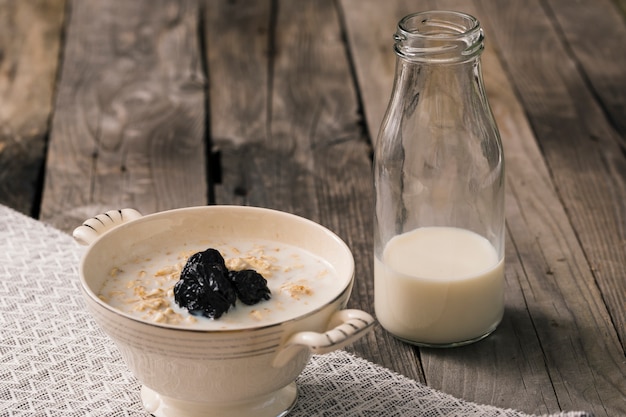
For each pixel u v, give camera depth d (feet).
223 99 3.75
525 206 3.14
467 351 2.58
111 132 3.55
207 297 2.26
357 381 2.46
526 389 2.47
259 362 2.21
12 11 4.35
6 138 3.51
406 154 2.62
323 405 2.40
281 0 4.44
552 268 2.87
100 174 3.32
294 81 3.85
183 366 2.20
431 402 2.40
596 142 3.48
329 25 4.21
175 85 3.83
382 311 2.62
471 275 2.55
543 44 4.07
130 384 2.45
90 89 3.81
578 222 3.07
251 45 4.09
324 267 2.42
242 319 2.27
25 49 4.05
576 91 3.77
